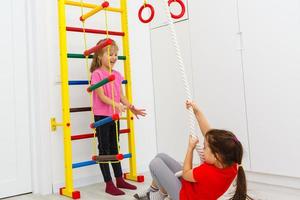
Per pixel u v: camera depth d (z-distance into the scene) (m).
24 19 2.46
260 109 2.34
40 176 2.40
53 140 2.45
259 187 2.28
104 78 2.33
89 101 2.66
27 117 2.44
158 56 3.04
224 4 2.51
